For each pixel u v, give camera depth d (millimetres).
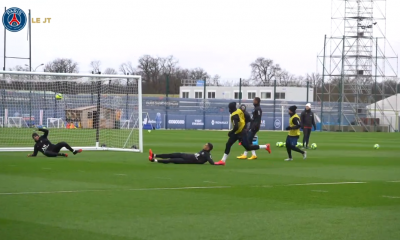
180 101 59438
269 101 66438
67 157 20031
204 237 7738
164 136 38781
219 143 30719
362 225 8602
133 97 32406
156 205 10102
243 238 7719
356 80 70250
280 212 9609
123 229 8141
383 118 69250
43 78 28438
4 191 11500
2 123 36719
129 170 15820
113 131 31797
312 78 88188
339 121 65250
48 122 37500
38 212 9289
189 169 16344
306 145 28078
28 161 18094
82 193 11359
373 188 12805
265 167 17516
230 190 12141
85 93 34688
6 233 7820
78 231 7980
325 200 10961
